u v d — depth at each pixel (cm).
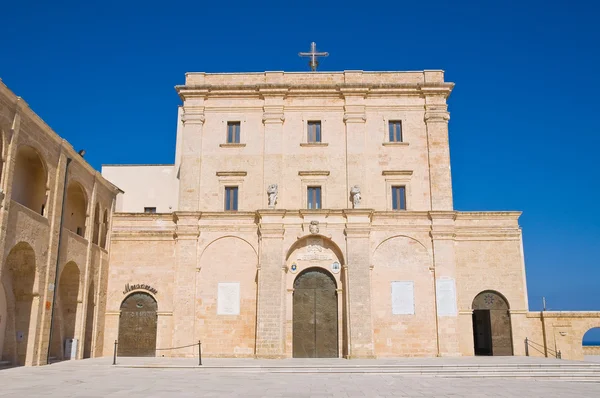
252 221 3928
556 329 3800
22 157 3219
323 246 3900
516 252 3938
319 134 4166
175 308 3803
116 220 4031
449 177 4041
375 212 3894
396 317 3794
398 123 4188
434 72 4225
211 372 2845
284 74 4247
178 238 3916
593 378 2708
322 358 3672
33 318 2988
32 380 2330
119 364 3077
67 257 3341
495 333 3862
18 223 2794
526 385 2409
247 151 4109
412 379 2628
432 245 3894
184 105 4188
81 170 3559
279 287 3738
